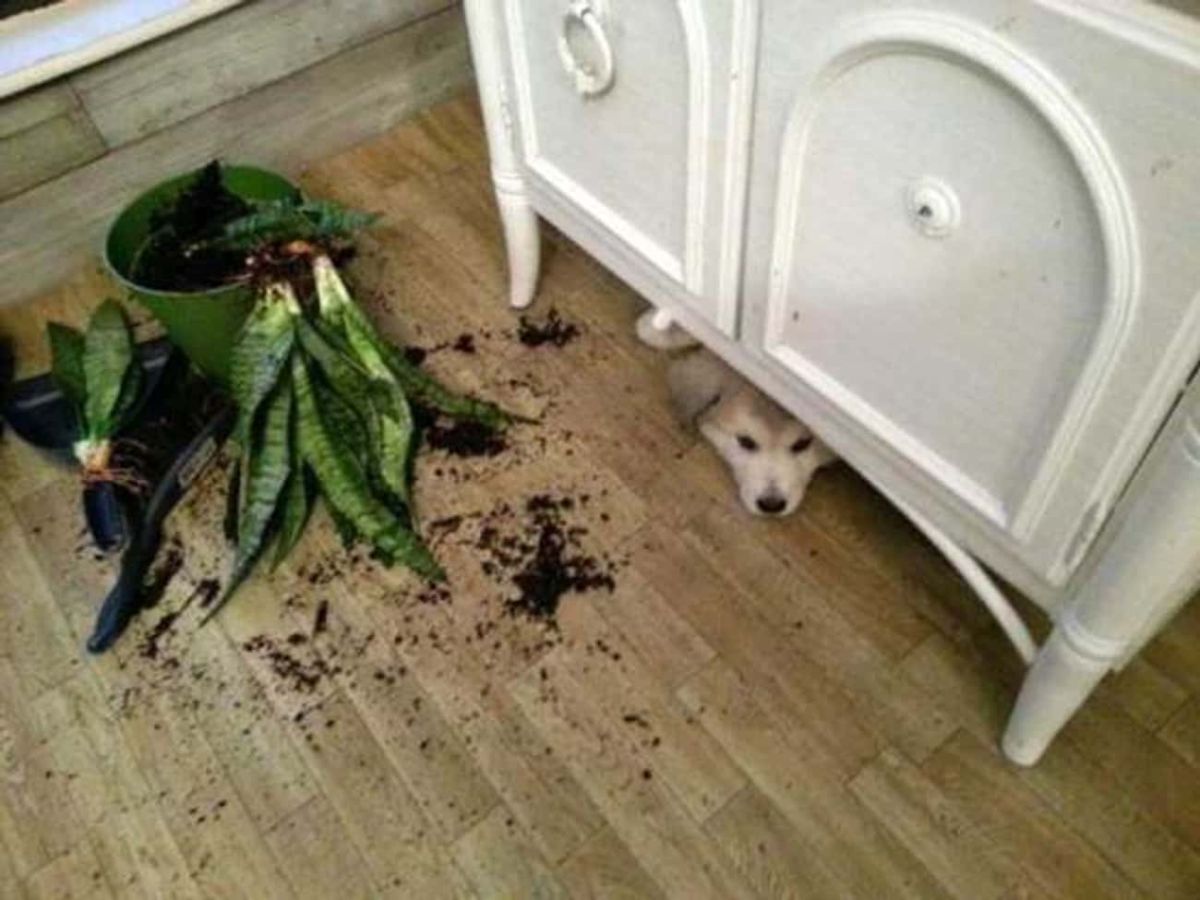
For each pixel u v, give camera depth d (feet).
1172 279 1.64
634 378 3.99
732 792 2.89
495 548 3.49
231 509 3.59
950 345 2.22
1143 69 1.49
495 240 4.60
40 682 3.24
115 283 4.28
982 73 1.73
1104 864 2.69
